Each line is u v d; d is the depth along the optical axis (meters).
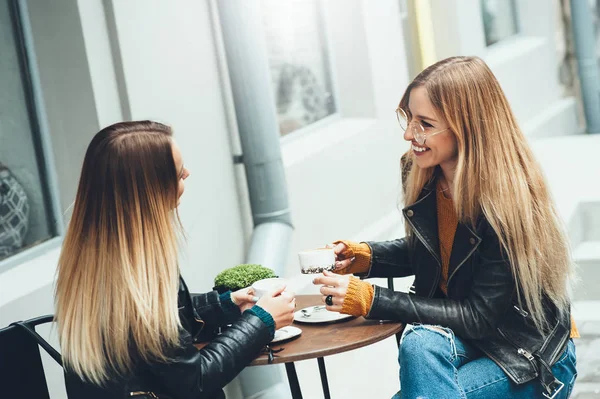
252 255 4.19
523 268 2.63
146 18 3.75
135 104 3.67
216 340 2.53
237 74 4.13
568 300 2.79
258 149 4.19
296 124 5.44
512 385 2.68
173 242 2.47
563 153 7.91
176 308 2.43
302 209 4.94
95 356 2.37
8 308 3.18
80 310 2.40
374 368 4.98
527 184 2.71
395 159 6.16
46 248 3.71
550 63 9.48
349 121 5.88
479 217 2.70
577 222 6.23
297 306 3.01
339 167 5.38
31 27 3.57
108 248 2.40
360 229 5.61
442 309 2.68
